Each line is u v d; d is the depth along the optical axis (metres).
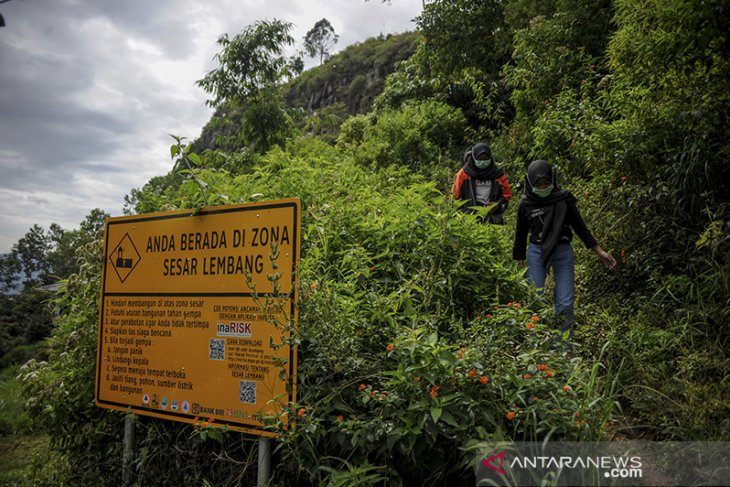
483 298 3.81
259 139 11.71
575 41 8.63
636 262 4.84
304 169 5.48
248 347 2.97
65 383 4.00
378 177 7.12
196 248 3.27
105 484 3.64
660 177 5.11
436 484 2.67
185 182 5.53
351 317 3.06
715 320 3.82
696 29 4.25
